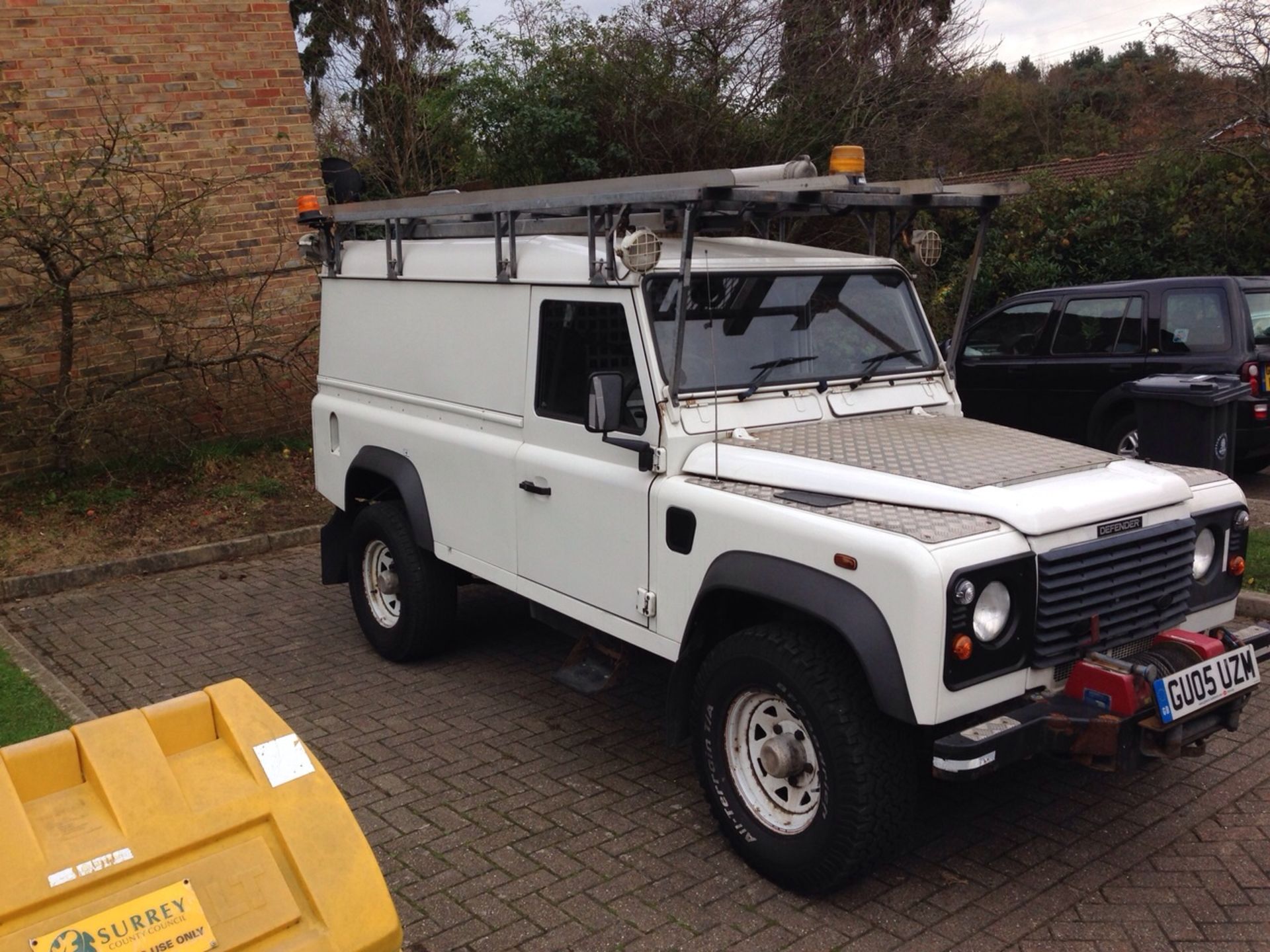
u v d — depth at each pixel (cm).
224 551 811
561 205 445
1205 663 354
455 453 525
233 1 949
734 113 1283
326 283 646
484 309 507
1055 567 340
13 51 855
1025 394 966
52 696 537
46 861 235
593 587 448
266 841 256
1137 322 888
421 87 1587
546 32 1292
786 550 358
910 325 498
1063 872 377
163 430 941
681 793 443
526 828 416
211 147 952
